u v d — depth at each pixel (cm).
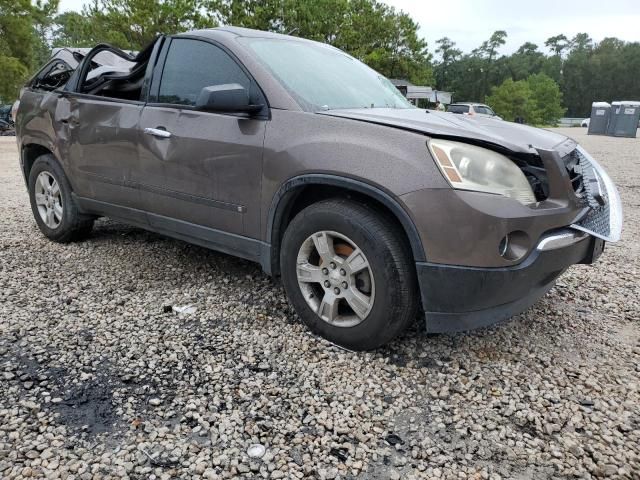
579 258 287
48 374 258
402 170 253
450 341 303
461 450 216
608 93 9919
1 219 561
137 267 410
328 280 288
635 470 207
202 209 337
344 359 279
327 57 382
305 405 241
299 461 207
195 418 229
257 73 314
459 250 246
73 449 209
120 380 255
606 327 331
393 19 3338
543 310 354
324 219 279
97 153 398
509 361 285
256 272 402
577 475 204
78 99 418
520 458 212
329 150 273
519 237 252
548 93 7450
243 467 202
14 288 362
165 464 203
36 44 2270
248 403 241
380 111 315
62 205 452
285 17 2220
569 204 263
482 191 247
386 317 266
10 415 227
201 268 410
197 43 351
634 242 537
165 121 349
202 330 308
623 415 240
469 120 322
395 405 243
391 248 260
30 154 489
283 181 289
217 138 318
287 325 315
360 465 205
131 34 2128
